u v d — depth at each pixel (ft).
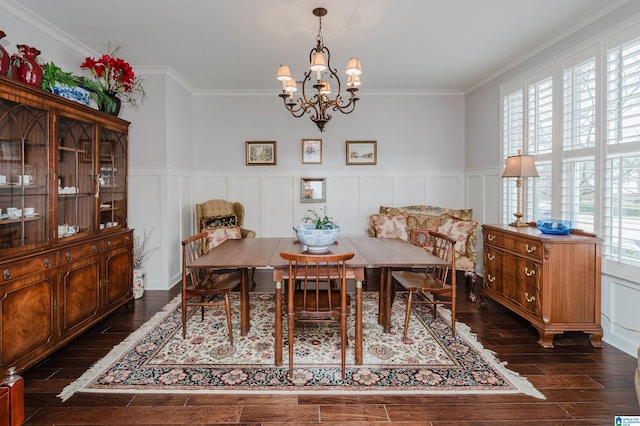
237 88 15.93
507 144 13.11
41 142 7.54
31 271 6.98
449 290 8.86
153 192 13.21
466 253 12.38
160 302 11.66
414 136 16.72
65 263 7.98
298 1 8.46
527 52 11.74
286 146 16.57
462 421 5.77
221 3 8.51
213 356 7.92
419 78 14.66
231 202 16.30
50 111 7.67
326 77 14.25
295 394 6.51
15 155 6.91
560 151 10.19
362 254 8.54
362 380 6.96
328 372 7.26
